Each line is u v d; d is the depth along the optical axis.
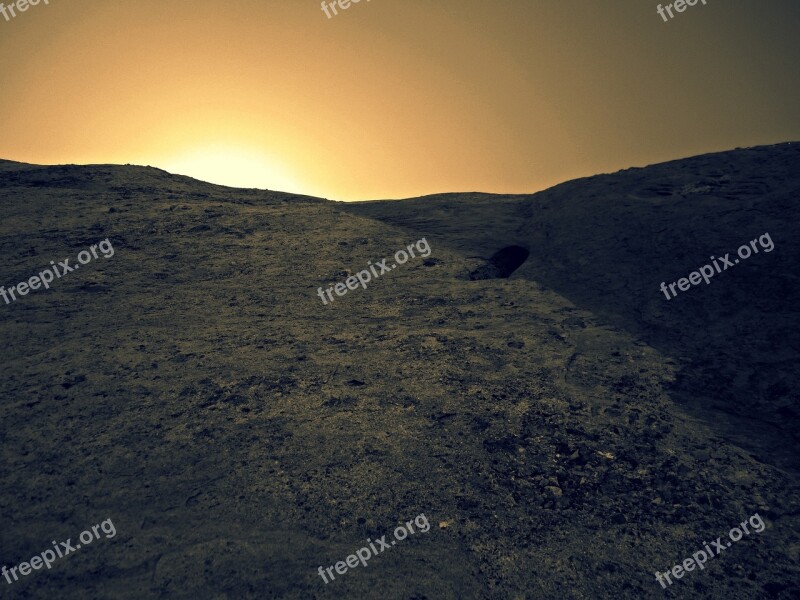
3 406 3.50
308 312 5.16
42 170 10.40
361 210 9.72
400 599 2.15
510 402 3.53
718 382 3.66
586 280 5.54
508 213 8.52
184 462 2.97
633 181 7.54
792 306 4.16
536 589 2.21
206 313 5.12
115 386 3.74
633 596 2.17
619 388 3.68
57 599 2.16
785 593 2.16
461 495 2.75
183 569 2.29
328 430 3.25
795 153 6.79
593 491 2.78
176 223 7.83
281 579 2.24
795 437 3.10
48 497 2.71
